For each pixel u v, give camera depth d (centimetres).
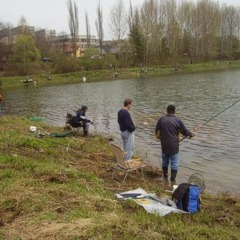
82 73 7175
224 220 720
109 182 967
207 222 704
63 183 855
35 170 931
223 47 9875
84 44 12650
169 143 1015
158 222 664
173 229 626
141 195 816
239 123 1928
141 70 7544
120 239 577
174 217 697
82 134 1728
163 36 8775
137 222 643
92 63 7644
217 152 1394
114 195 816
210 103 2805
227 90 3659
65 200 726
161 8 8881
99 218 639
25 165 971
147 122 2106
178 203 753
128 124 1141
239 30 10106
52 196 743
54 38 12488
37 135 1512
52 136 1541
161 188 970
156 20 8700
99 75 7181
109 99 3459
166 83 4900
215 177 1113
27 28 9538
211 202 846
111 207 710
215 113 2323
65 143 1410
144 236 588
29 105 3384
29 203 699
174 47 8788
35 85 6128
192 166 1229
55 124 2230
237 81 4669
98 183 909
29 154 1148
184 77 5934
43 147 1269
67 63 7344
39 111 2923
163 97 3353
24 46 7188
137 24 8619
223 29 9844
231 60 9650
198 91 3703
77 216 650
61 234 578
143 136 1719
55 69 7344
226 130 1770
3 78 6475
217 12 9612
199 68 8238
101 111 2692
